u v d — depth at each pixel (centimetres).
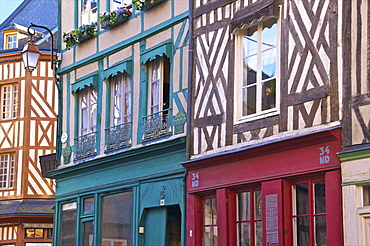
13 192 2403
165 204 1295
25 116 2431
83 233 1557
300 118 1016
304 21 1028
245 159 1111
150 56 1384
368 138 898
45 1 2853
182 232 1237
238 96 1155
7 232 2353
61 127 1684
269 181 1058
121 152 1412
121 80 1493
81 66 1625
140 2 1411
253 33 1141
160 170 1320
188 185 1237
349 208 911
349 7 950
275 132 1060
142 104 1405
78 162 1587
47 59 2464
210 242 1192
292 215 1029
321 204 978
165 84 1364
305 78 1014
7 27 2695
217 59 1205
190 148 1242
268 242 1050
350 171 915
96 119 1555
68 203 1636
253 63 1135
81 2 1658
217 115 1187
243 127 1125
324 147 962
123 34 1484
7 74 2478
